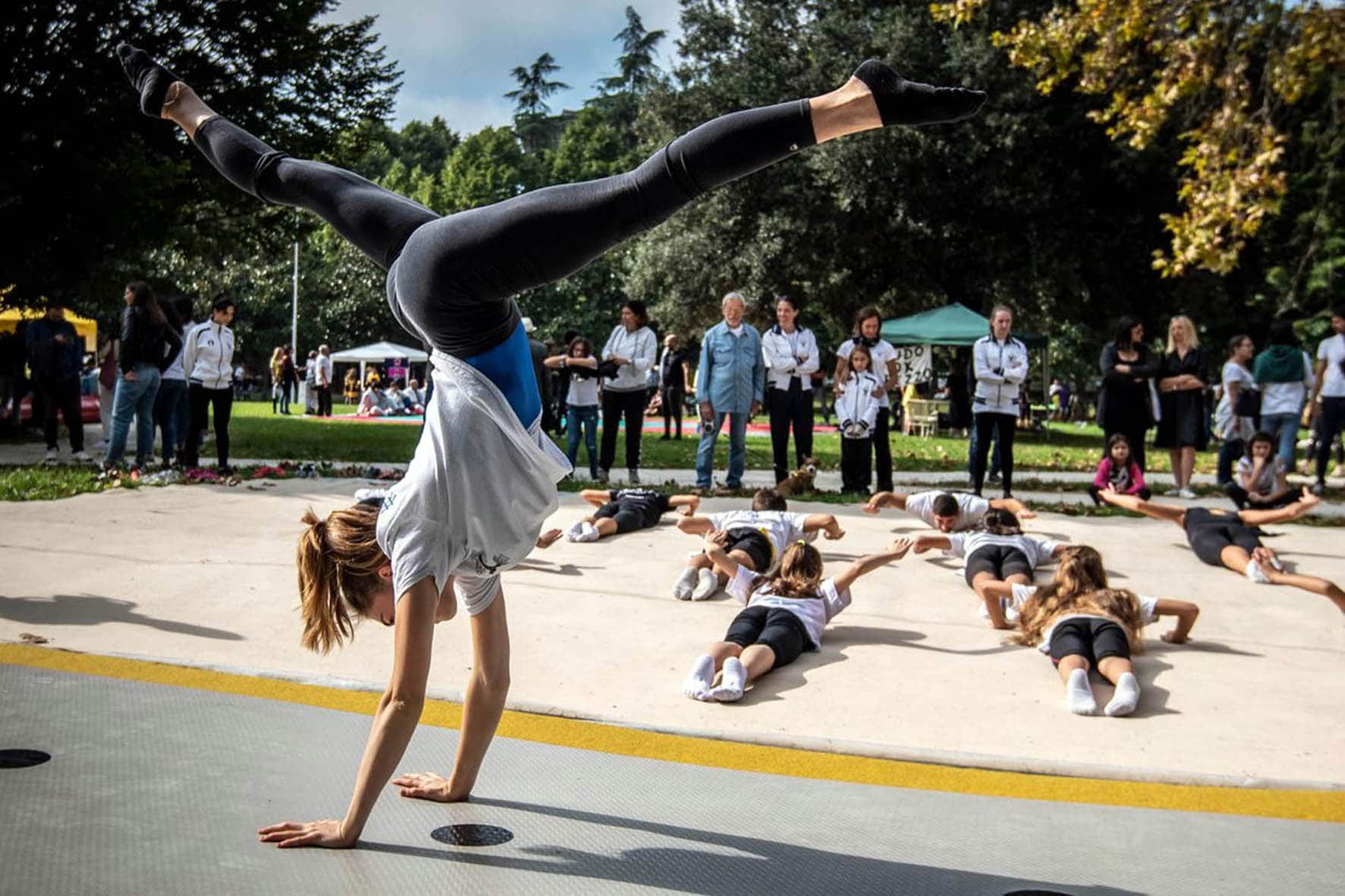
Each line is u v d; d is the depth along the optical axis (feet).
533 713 15.56
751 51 105.60
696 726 15.30
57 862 10.16
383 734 10.44
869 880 10.62
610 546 26.73
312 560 10.65
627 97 272.31
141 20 63.87
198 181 66.49
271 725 14.53
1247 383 40.45
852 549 27.22
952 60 91.86
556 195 9.18
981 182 92.94
